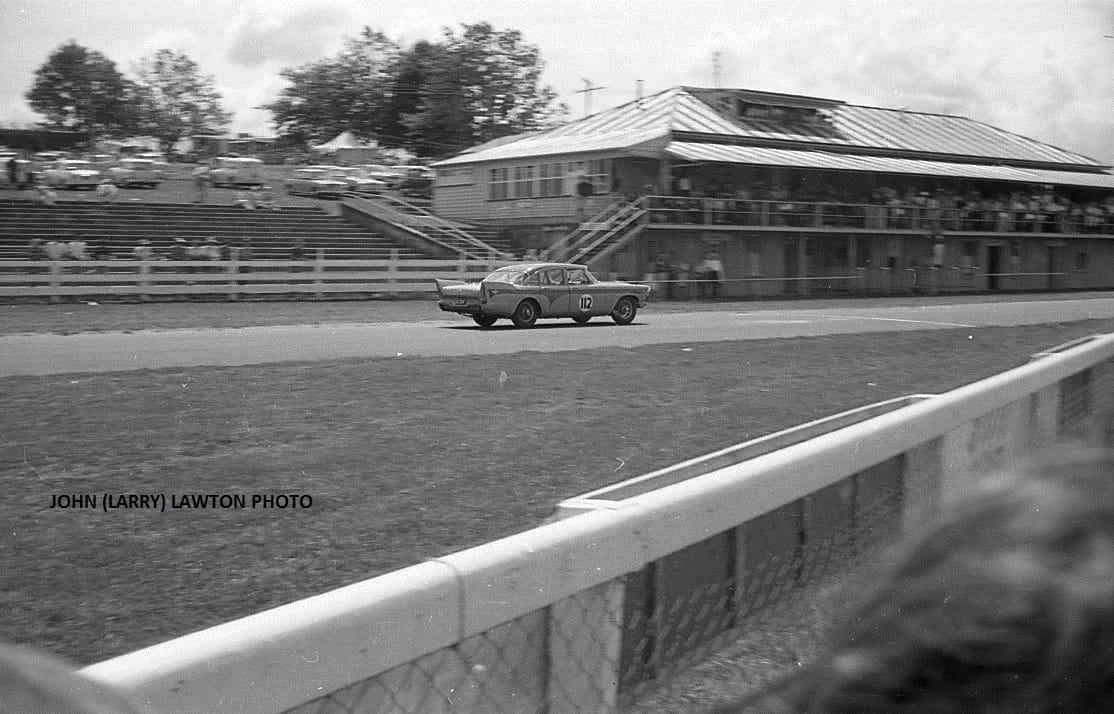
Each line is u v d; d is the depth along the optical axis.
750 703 1.34
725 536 4.31
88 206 38.28
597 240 39.44
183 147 61.53
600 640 3.52
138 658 2.21
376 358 14.65
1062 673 1.11
